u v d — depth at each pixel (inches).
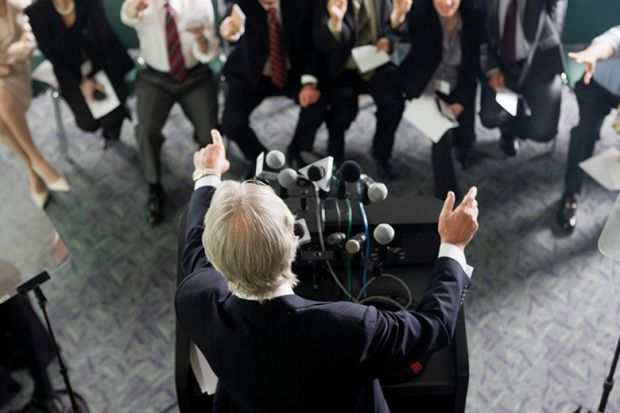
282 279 56.6
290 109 148.9
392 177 134.3
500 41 124.1
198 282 62.2
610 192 130.6
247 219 54.5
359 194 80.3
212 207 56.3
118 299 117.0
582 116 125.0
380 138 130.6
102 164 139.1
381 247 79.2
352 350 57.1
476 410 101.3
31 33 125.8
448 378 75.5
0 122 124.9
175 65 124.8
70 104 128.6
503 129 137.4
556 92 126.3
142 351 109.8
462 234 65.6
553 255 121.3
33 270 78.7
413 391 75.3
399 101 126.6
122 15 120.5
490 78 126.4
